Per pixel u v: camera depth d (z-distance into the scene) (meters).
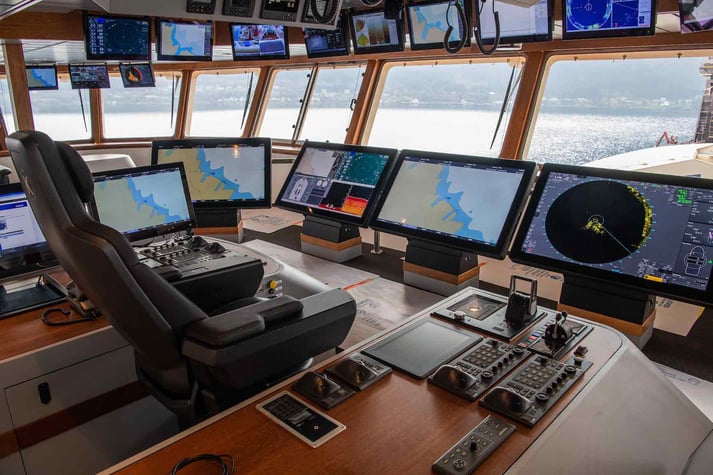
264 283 2.09
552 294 1.96
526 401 1.07
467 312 1.55
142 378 1.48
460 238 1.91
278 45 4.79
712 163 3.44
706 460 1.18
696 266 1.43
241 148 2.78
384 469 0.92
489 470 0.91
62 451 1.67
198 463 0.93
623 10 2.48
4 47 5.36
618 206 1.60
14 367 1.51
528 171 1.84
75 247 1.10
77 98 7.11
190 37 4.73
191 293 1.86
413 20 3.49
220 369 1.16
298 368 1.44
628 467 1.07
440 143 4.66
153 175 2.40
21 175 1.12
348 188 2.40
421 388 1.17
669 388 1.33
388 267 2.34
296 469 0.92
